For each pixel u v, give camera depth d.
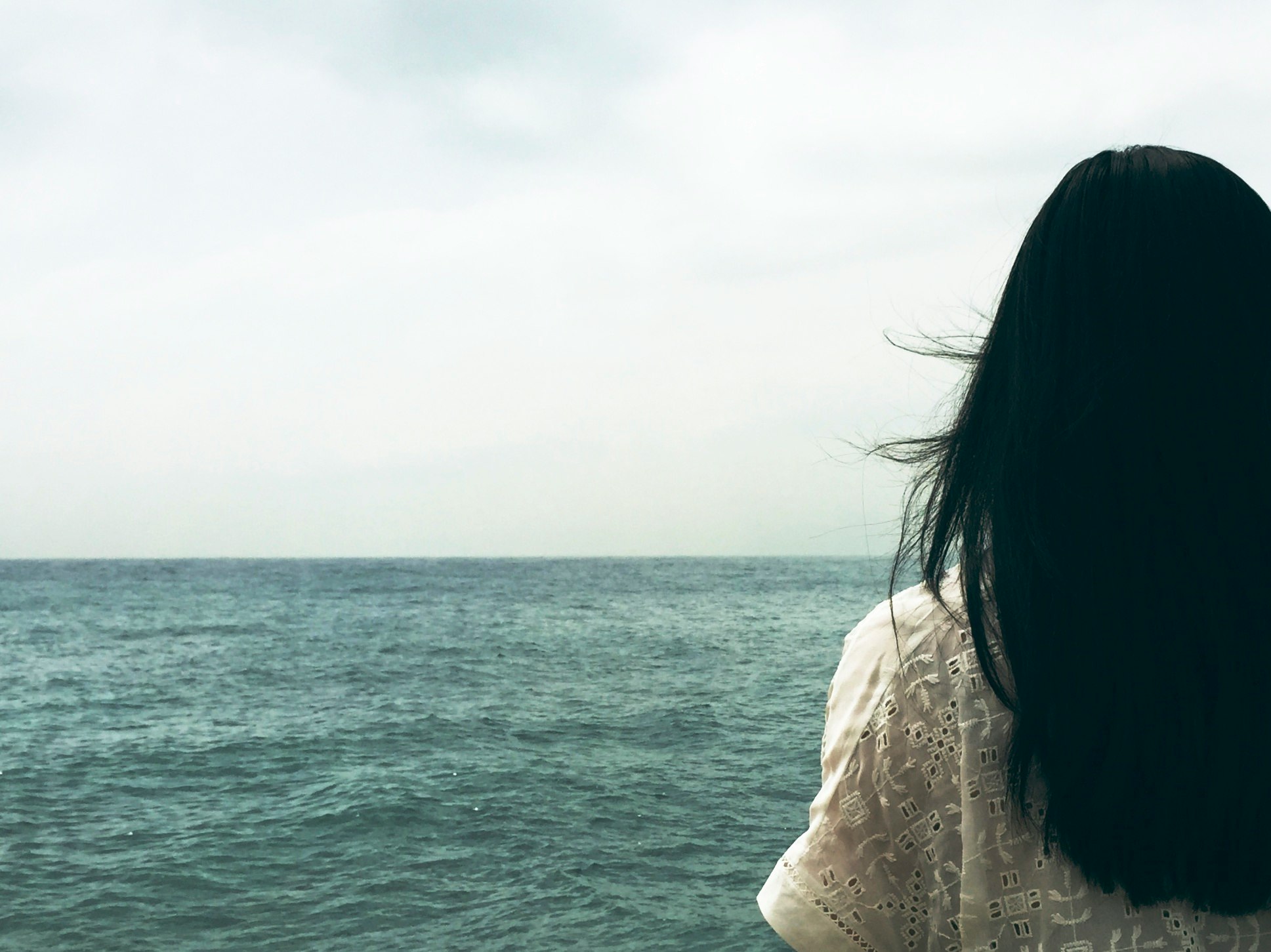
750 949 7.00
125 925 7.68
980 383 0.73
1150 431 0.62
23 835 10.33
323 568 154.50
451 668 25.55
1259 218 0.67
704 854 9.29
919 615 0.71
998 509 0.66
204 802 11.88
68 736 16.62
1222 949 0.63
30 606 55.09
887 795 0.70
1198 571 0.60
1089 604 0.61
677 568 138.62
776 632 36.16
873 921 0.71
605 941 7.18
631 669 25.02
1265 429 0.62
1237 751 0.60
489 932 7.40
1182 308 0.63
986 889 0.66
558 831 10.09
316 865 9.16
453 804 11.25
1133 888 0.62
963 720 0.67
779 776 12.72
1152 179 0.67
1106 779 0.60
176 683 23.39
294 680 23.70
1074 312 0.65
